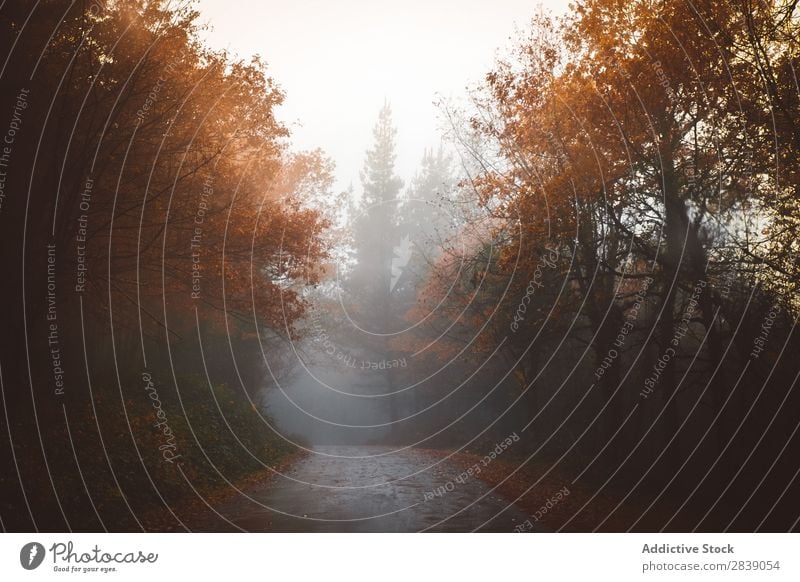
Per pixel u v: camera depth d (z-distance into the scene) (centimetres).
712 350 1270
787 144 1103
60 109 1194
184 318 2025
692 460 1600
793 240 1120
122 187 1324
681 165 1311
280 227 1523
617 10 1269
